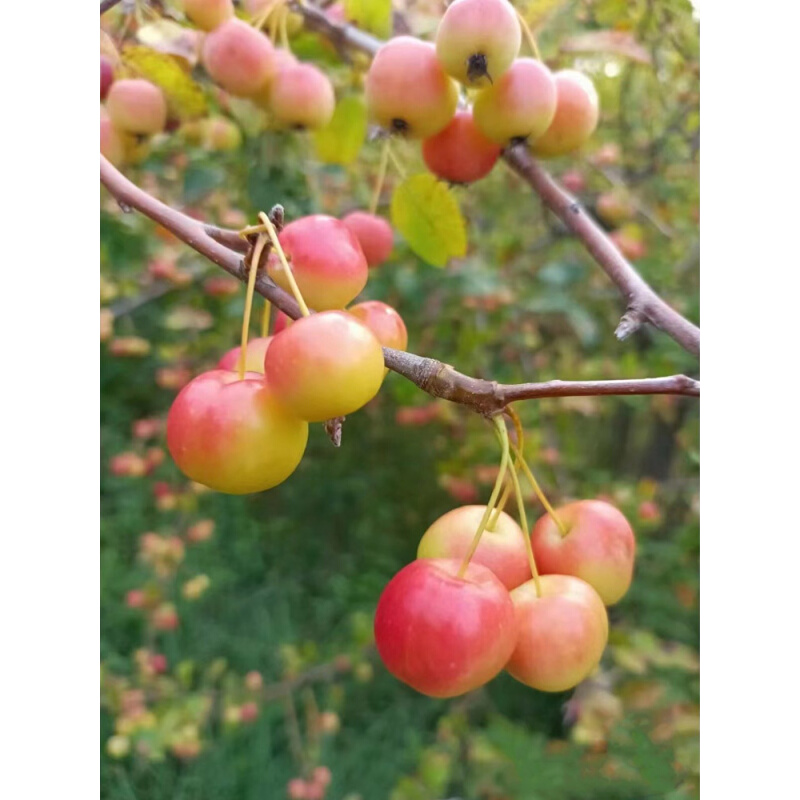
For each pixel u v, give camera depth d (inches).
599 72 12.2
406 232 9.3
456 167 8.8
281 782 13.9
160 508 15.8
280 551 16.7
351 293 6.4
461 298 15.5
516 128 8.1
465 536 6.0
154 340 16.1
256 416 5.2
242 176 13.0
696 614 14.5
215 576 16.1
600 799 8.9
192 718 13.6
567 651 5.6
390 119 8.3
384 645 5.4
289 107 10.0
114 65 9.7
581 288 15.6
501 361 16.1
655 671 13.6
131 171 12.3
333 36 10.7
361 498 17.0
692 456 14.5
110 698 13.4
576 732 12.4
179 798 13.5
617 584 6.3
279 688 14.6
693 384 5.5
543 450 15.8
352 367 4.9
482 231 15.4
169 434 5.3
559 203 9.0
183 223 6.2
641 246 14.8
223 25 9.8
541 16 10.2
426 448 16.9
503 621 5.4
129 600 14.8
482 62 7.5
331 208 14.1
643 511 15.1
